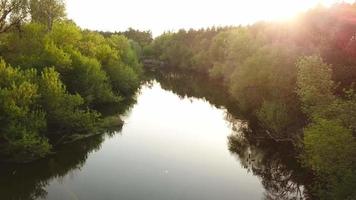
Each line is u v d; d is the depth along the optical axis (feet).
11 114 94.12
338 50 117.08
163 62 424.46
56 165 99.91
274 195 88.48
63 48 141.69
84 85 141.79
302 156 86.89
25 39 134.92
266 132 131.85
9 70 102.32
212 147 121.19
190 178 95.20
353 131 76.54
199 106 188.65
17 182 89.86
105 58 178.40
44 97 109.60
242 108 153.38
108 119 139.03
